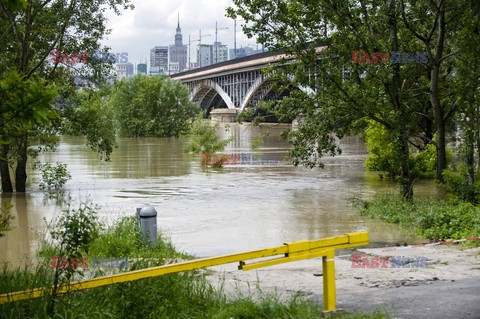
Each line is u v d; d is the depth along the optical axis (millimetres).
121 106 106250
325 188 28312
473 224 14734
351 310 6586
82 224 6750
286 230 16984
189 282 7914
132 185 30484
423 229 15797
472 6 19906
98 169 40000
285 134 23469
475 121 19188
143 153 56344
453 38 26109
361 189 27656
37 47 26219
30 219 19781
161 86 108250
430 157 32344
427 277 8961
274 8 21016
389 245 14016
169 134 107062
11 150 26719
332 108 22312
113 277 6312
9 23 23062
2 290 7262
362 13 21812
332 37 21547
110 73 27219
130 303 6816
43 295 6441
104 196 26125
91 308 6512
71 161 47281
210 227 17656
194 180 32656
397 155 20953
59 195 26750
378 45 20891
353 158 48094
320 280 9133
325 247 6496
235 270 10242
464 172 19719
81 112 27891
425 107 30812
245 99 107062
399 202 20062
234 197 25297
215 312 6832
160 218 19562
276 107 23047
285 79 22297
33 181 33406
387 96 21469
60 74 26891
